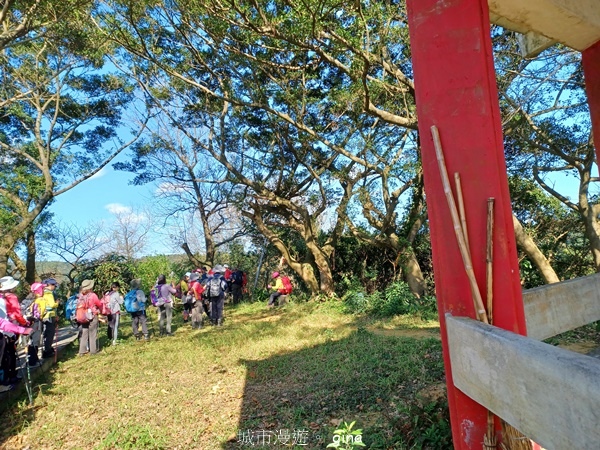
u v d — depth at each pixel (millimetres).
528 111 9867
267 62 10078
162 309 11336
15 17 9836
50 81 16516
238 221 23922
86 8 9227
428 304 11523
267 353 7785
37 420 5297
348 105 11195
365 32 8273
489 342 1526
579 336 6641
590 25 2814
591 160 10078
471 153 1848
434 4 1962
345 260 17672
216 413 5023
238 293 18219
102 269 17562
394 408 4410
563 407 1135
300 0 7117
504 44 9242
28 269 20688
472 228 1829
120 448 4242
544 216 12844
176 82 14406
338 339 8289
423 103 1973
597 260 10000
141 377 6875
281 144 15891
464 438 1815
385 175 13109
